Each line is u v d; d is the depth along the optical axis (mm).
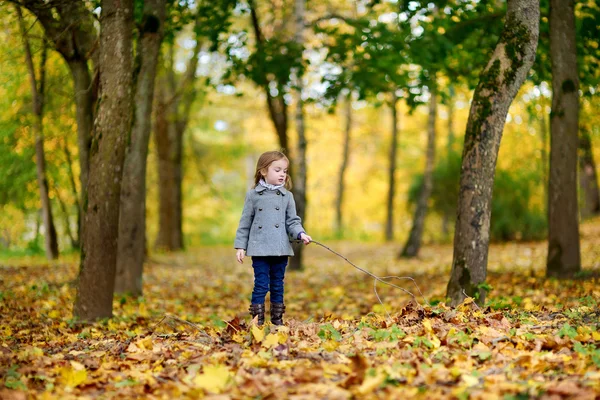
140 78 10117
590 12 10133
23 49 11938
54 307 8602
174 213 24906
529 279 9773
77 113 10430
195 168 30969
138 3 10594
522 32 6711
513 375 3846
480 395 3375
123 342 5508
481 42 11211
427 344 4562
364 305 9695
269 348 4613
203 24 11969
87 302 7223
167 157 24531
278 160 5926
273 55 13211
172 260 20266
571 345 4477
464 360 4199
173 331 6566
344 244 30594
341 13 17062
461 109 19891
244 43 12883
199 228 38031
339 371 4008
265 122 32219
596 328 5148
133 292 10383
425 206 19844
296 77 13812
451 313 5684
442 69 12219
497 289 9359
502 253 18609
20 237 23906
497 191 22969
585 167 24547
